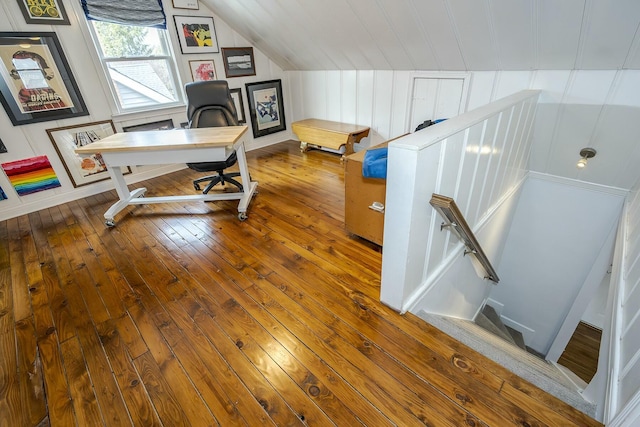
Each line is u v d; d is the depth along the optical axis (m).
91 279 2.03
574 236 2.82
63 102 2.97
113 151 2.31
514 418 1.13
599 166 2.39
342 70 3.94
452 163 1.52
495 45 2.27
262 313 1.71
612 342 1.32
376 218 2.19
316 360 1.42
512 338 3.33
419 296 1.73
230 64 4.13
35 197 3.01
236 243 2.39
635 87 1.99
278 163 4.17
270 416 1.20
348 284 1.92
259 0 3.01
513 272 3.45
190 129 2.76
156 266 2.14
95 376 1.39
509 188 2.57
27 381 1.38
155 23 3.34
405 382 1.29
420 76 3.17
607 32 1.77
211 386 1.33
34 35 2.68
